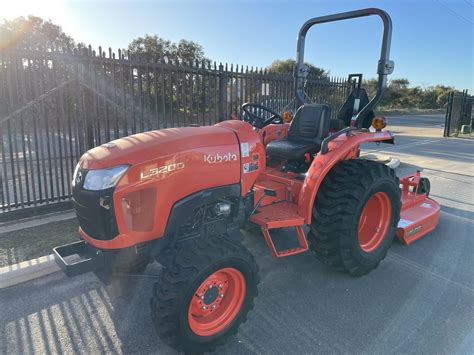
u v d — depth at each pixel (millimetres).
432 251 3910
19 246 3773
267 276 3320
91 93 4941
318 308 2830
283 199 3346
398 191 3459
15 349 2352
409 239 3986
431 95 50062
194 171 2355
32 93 4523
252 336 2504
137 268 2713
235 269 2352
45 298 2924
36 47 4438
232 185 2578
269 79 7035
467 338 2488
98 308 2797
